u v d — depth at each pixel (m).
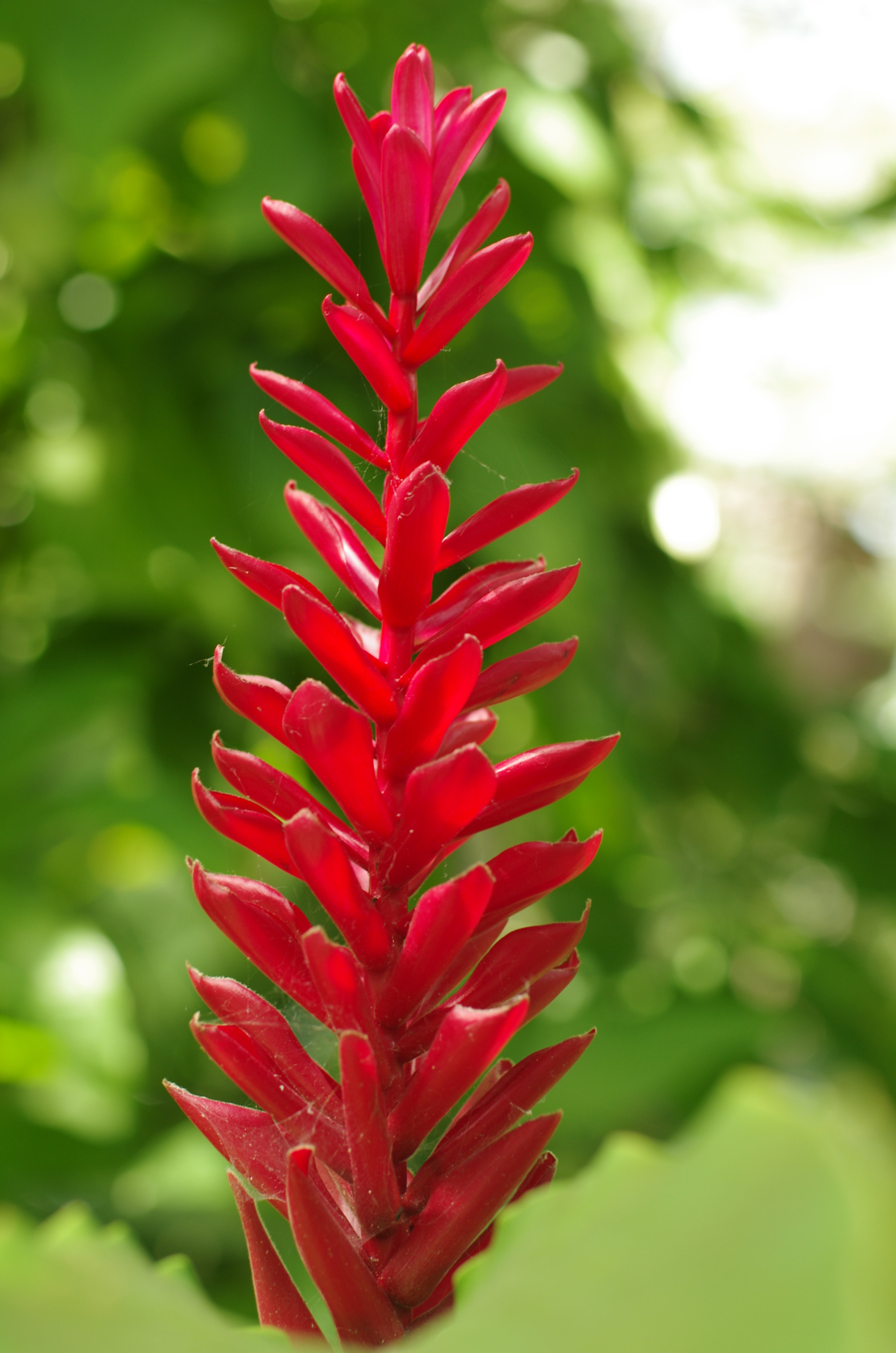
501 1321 0.47
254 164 1.82
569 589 0.60
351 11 1.95
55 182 1.92
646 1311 0.46
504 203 0.62
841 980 2.57
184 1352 0.47
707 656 2.62
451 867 1.87
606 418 2.33
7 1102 1.80
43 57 1.68
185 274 2.02
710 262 2.53
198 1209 1.88
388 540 0.59
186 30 1.70
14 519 2.08
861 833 2.79
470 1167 0.58
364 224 1.94
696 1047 2.11
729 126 2.71
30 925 1.91
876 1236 0.44
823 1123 0.46
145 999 2.13
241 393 2.07
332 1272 0.57
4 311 2.05
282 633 2.02
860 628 4.00
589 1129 2.08
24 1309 0.47
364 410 2.05
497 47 2.15
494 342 2.16
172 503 1.97
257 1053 0.60
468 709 0.61
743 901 2.78
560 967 0.61
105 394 2.04
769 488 3.65
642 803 2.50
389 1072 0.59
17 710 1.97
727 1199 0.46
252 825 0.60
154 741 2.08
